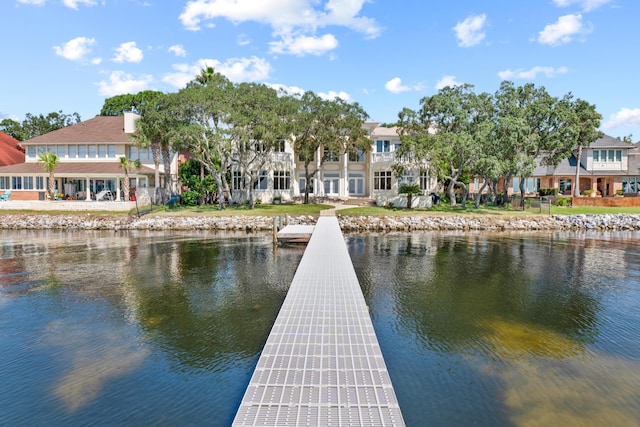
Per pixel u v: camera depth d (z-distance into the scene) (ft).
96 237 82.99
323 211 110.73
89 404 19.93
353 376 17.39
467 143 103.40
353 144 117.39
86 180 128.06
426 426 18.11
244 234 87.86
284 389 16.25
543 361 24.61
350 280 34.17
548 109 111.86
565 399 20.35
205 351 25.89
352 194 143.33
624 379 22.44
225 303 36.11
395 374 22.84
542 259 58.18
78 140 131.34
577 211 112.06
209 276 46.62
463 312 33.78
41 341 27.66
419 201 120.16
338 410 14.82
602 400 20.27
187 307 34.94
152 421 18.49
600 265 53.88
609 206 123.54
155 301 36.78
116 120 147.33
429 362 24.35
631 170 146.41
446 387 21.45
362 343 20.85
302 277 35.29
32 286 42.24
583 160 146.82
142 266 52.54
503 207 120.78
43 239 79.82
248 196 128.06
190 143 106.52
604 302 36.83
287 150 133.08
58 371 23.31
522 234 89.71
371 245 72.08
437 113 115.34
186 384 21.75
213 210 109.91
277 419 14.20
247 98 102.53
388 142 137.08
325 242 57.77
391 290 40.65
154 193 117.60
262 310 34.14
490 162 100.27
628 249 67.82
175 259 57.62
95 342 27.40
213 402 19.99
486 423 18.34
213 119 106.42
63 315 32.99
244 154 112.68
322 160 124.98
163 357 25.04
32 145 132.16
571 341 27.76
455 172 121.49
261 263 54.44
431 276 46.93
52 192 112.37
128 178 111.86
